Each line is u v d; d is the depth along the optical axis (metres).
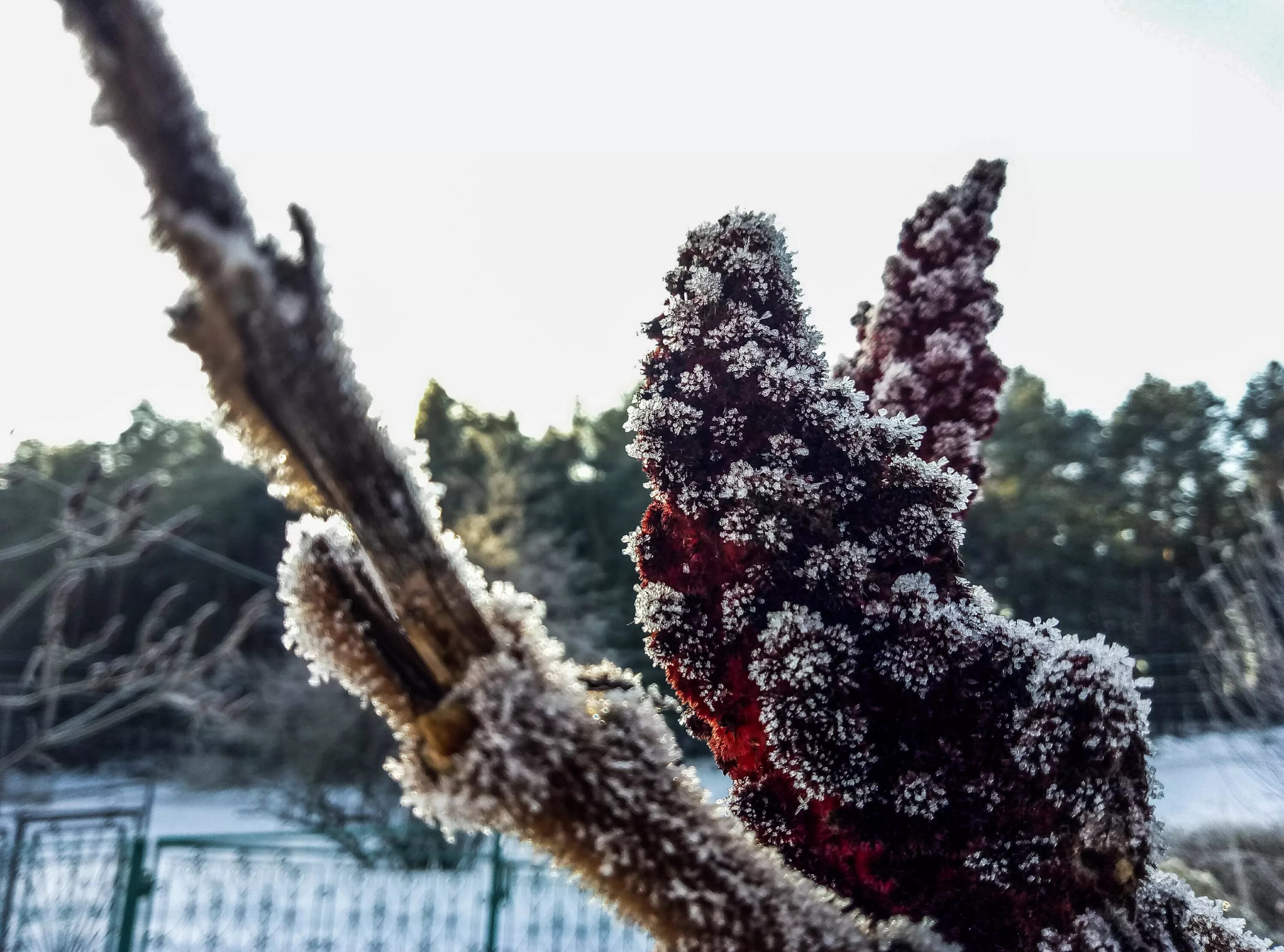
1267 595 1.38
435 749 0.17
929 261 0.29
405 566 0.16
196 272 0.14
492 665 0.17
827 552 0.22
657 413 0.23
